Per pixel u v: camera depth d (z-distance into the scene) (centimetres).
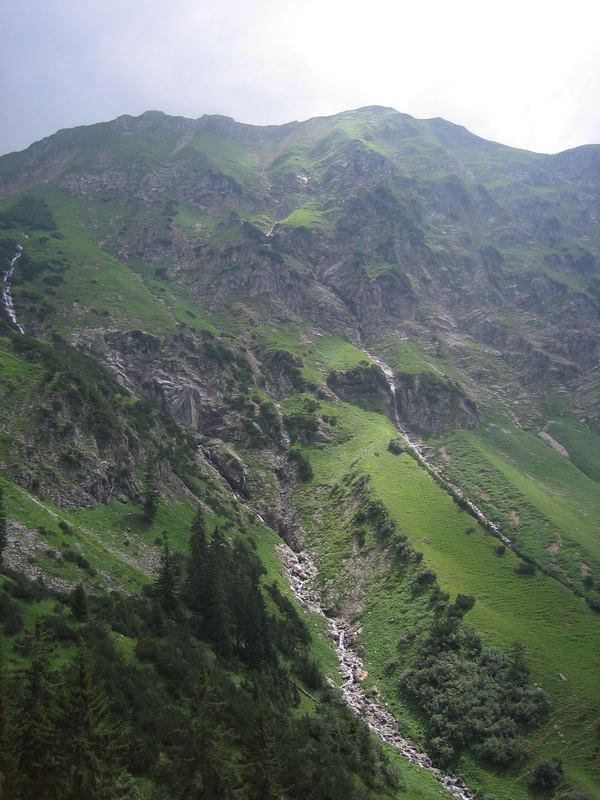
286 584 11462
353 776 6209
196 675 5959
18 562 6419
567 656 8775
